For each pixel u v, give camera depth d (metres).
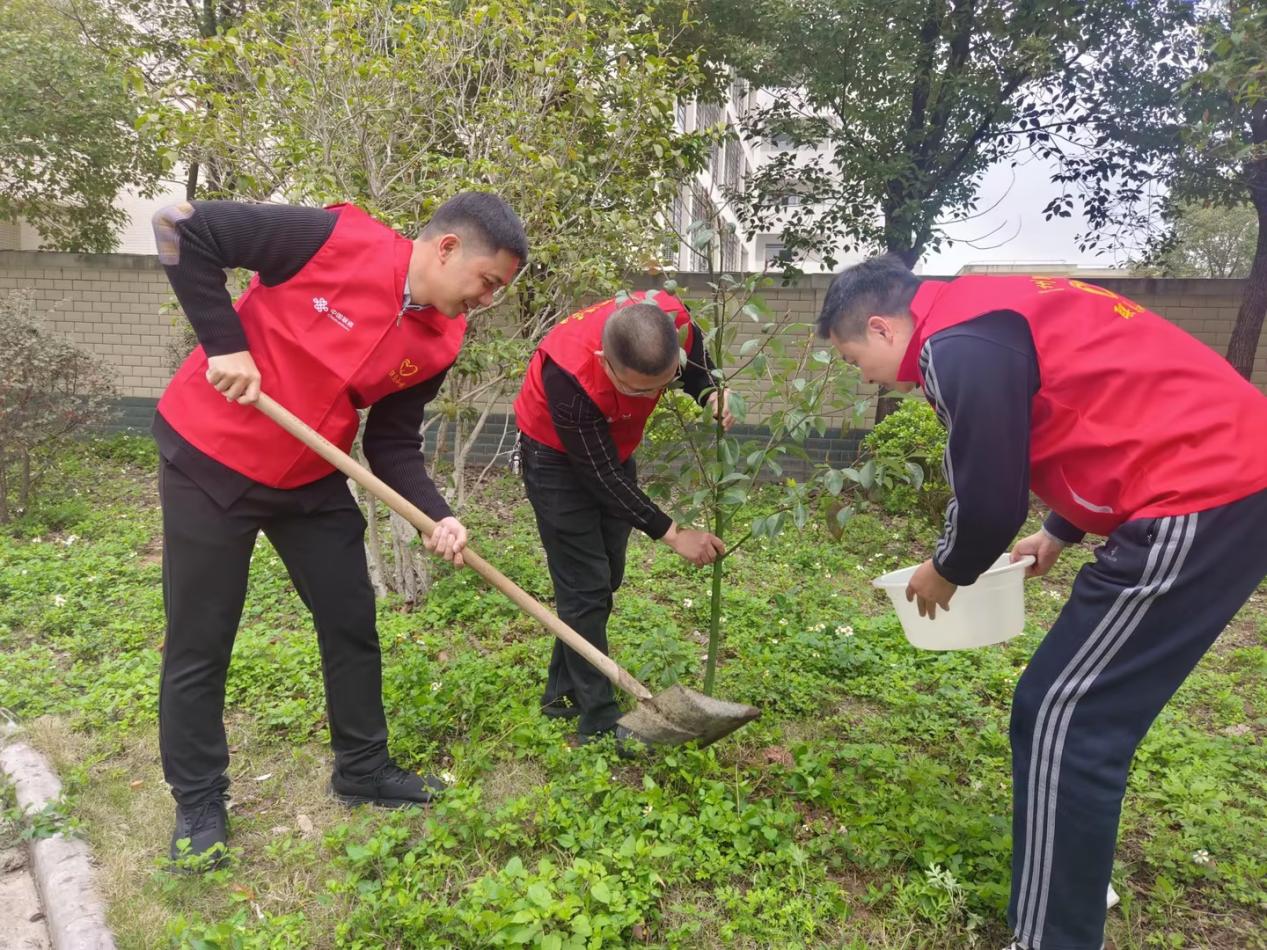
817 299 8.37
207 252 1.98
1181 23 6.60
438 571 4.75
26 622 4.04
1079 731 1.78
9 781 2.68
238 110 4.08
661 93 4.71
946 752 2.93
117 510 6.47
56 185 9.82
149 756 2.83
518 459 2.93
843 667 3.56
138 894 2.16
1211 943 2.08
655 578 4.94
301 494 2.29
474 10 4.07
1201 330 8.04
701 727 2.41
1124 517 1.79
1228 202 7.66
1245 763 2.89
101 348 9.51
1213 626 1.71
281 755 2.86
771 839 2.28
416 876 2.11
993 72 6.93
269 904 2.14
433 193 4.18
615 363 2.32
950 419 1.79
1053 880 1.82
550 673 3.10
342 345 2.17
